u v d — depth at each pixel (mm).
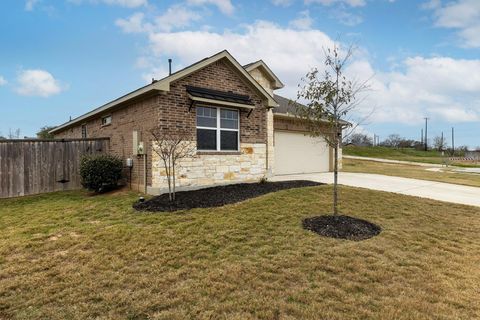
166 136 8523
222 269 3908
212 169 9727
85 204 7750
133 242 4809
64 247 4660
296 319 2871
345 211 6875
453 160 37531
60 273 3787
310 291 3400
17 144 9719
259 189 9164
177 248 4582
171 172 8836
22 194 9750
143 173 9156
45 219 6371
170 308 3037
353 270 3973
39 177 10070
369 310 3041
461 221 6621
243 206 7027
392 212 7016
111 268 3934
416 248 4875
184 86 9062
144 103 9156
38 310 3000
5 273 3789
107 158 9797
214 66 9852
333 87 5914
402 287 3559
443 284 3664
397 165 25312
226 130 10242
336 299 3248
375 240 5156
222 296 3260
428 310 3074
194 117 9297
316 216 6371
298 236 5203
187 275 3750
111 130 11266
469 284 3693
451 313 3041
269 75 15062
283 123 15102
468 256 4625
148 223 5840
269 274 3785
